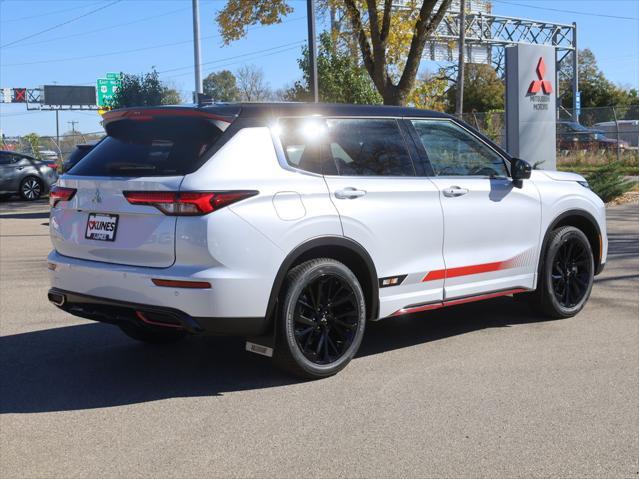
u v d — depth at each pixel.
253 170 4.70
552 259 6.43
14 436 4.15
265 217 4.63
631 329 6.30
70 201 5.07
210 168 4.55
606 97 60.09
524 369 5.24
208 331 4.56
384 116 5.54
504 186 6.07
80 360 5.64
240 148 4.71
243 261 4.54
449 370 5.25
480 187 5.88
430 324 6.59
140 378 5.18
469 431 4.14
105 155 5.04
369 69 17.59
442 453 3.85
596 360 5.43
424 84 23.42
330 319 5.04
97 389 4.96
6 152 22.20
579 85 60.94
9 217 17.38
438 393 4.77
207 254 4.45
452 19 40.53
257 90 53.12
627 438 4.04
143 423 4.33
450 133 5.93
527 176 6.05
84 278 4.91
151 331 5.90
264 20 18.66
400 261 5.38
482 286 5.95
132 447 3.98
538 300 6.52
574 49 48.25
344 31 19.23
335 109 5.28
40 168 22.55
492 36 44.69
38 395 4.84
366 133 5.39
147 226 4.60
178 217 4.48
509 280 6.16
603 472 3.62
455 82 49.44
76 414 4.49
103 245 4.82
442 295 5.68
